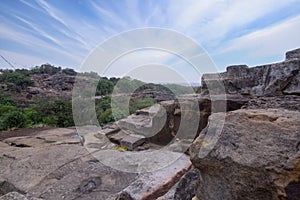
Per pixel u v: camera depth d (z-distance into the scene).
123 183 2.50
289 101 1.86
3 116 8.73
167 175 2.26
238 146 1.12
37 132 6.97
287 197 0.87
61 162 3.42
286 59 2.53
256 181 0.97
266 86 2.49
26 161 3.52
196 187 1.33
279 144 1.01
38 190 2.57
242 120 1.31
